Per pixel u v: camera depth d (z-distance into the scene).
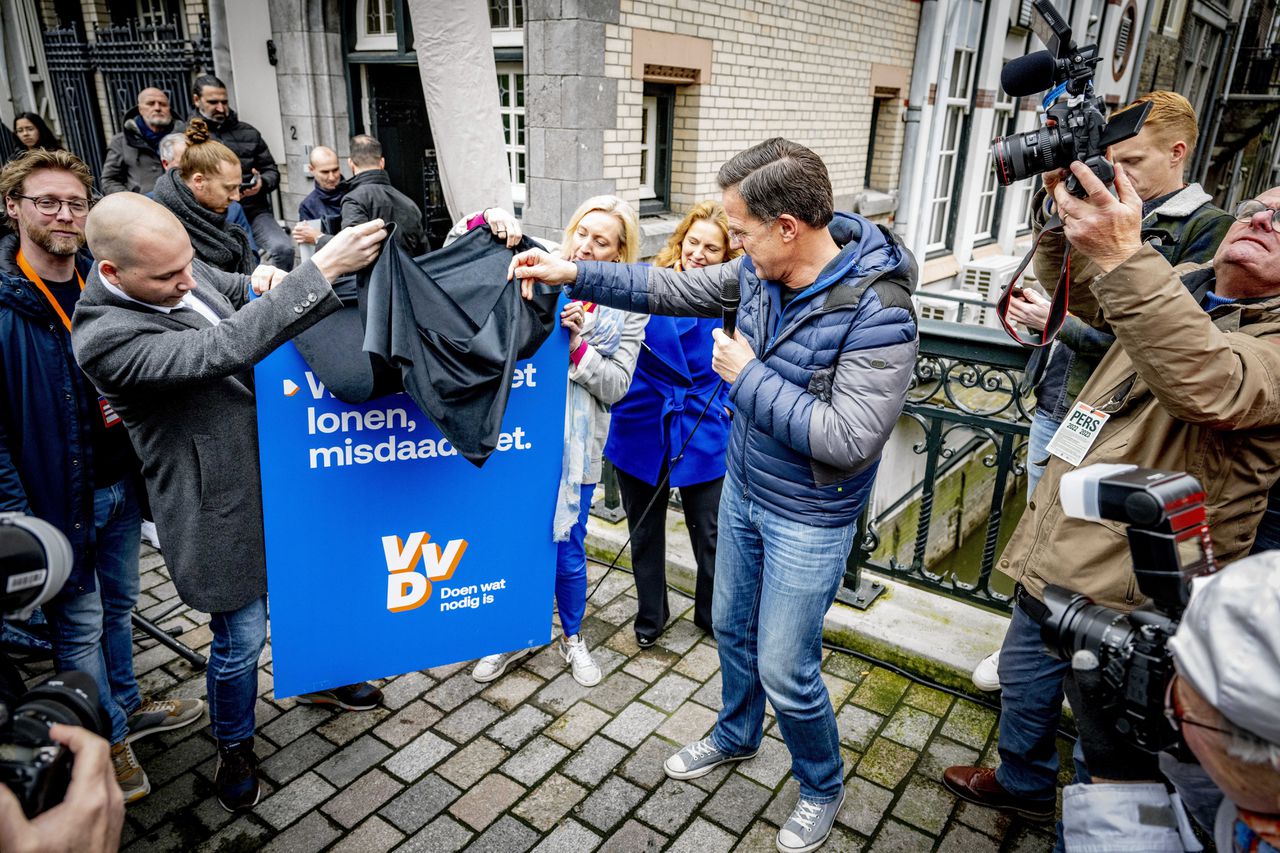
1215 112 17.97
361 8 6.08
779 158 1.66
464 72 2.80
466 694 2.69
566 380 2.19
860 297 1.66
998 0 8.88
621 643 2.98
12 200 1.95
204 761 2.39
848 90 7.46
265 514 1.95
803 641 1.90
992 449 7.78
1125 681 0.94
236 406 1.94
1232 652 0.70
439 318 1.87
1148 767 0.99
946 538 7.70
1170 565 0.93
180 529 1.95
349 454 1.99
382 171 4.80
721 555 2.10
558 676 2.79
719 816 2.21
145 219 1.73
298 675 2.12
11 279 1.94
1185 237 2.19
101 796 0.92
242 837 2.12
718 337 1.83
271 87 6.39
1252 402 1.38
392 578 2.13
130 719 2.45
